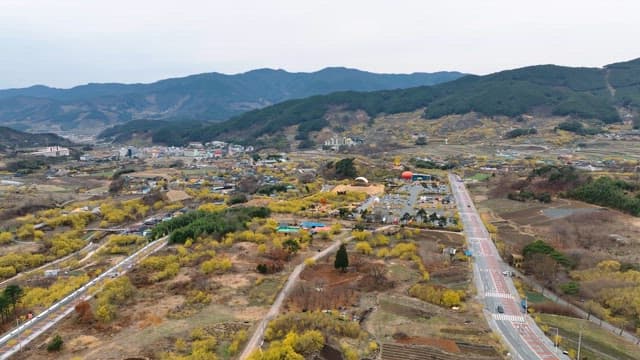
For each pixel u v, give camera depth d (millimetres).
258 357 88000
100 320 107000
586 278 136000
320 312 110812
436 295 121938
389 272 142750
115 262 157875
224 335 101062
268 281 135000
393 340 100562
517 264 150500
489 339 101688
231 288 129250
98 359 89812
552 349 98188
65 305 117562
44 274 150375
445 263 151500
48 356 91250
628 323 111125
